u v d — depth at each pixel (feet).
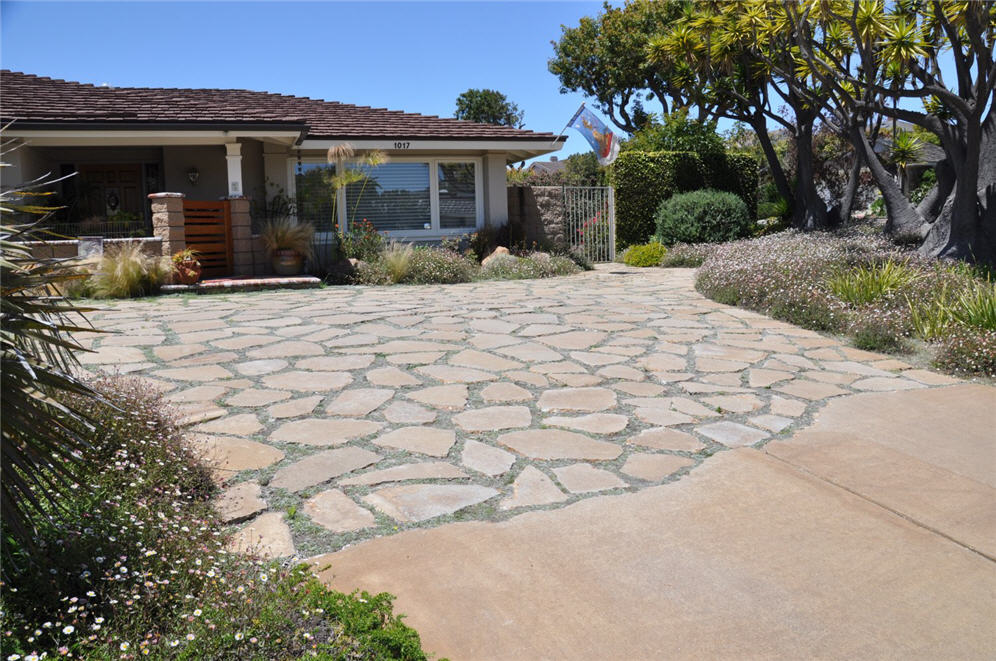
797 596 9.70
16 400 8.02
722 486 13.14
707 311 30.83
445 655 8.39
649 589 9.81
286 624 8.25
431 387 18.88
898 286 30.04
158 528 9.66
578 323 27.73
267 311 30.66
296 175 51.98
